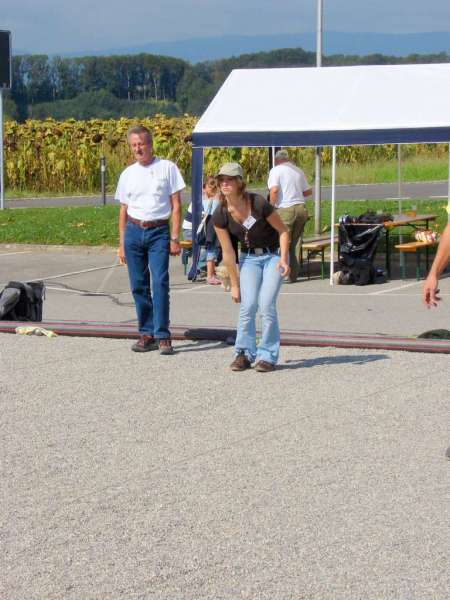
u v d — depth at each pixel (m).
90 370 10.34
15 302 12.98
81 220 27.92
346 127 18.25
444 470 7.20
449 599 5.29
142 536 6.14
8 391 9.55
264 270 10.12
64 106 106.56
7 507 6.64
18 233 25.80
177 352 11.15
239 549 5.92
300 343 11.38
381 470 7.21
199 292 18.39
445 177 45.31
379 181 44.69
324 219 27.22
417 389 9.38
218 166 41.25
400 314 15.38
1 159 33.62
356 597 5.32
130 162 43.56
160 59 112.31
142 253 11.02
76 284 19.72
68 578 5.60
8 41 34.22
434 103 18.64
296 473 7.18
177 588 5.46
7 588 5.50
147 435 8.13
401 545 5.95
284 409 8.80
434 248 22.78
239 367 10.20
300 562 5.74
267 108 19.33
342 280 19.00
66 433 8.23
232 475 7.16
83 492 6.89
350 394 9.24
